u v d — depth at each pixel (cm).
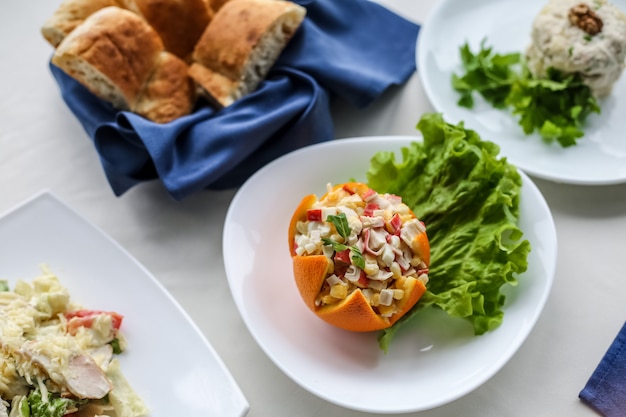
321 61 65
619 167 62
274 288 58
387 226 54
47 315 56
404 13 74
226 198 65
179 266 61
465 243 56
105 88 63
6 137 69
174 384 54
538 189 63
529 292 55
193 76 64
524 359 55
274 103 64
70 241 60
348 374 54
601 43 63
